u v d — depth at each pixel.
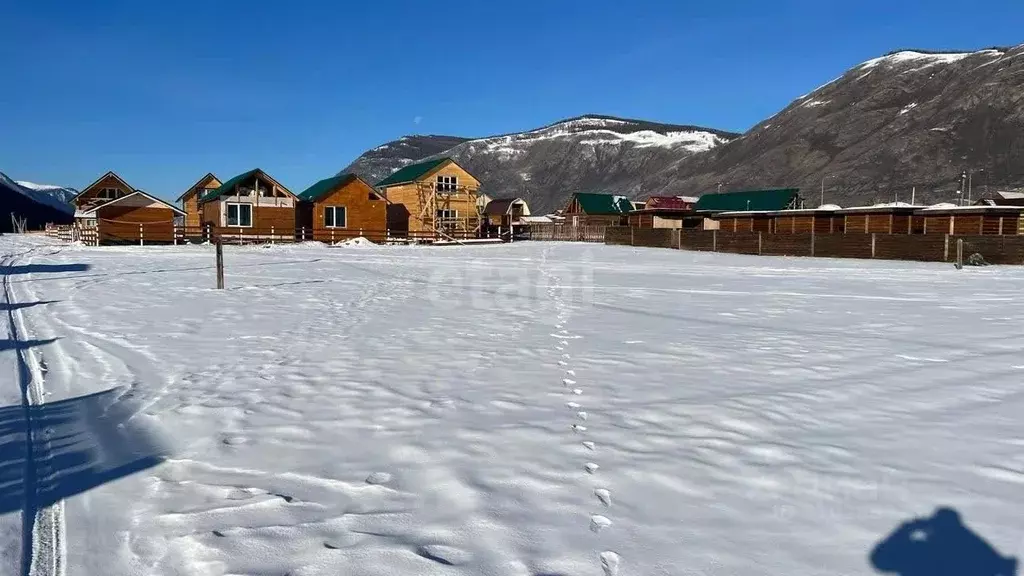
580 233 58.97
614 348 7.78
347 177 42.47
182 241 37.84
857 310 11.76
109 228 36.19
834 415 4.99
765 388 5.83
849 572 2.74
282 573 2.68
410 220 49.94
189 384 5.88
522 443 4.30
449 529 3.09
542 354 7.37
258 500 3.41
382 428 4.62
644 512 3.29
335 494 3.49
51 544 2.94
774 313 11.26
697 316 10.81
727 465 3.93
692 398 5.46
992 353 7.58
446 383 5.96
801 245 31.55
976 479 3.74
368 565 2.75
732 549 2.92
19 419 4.79
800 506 3.37
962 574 2.73
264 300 12.48
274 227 39.72
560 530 3.08
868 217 36.12
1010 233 31.69
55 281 15.90
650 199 56.31
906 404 5.33
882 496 3.51
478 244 46.75
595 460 4.00
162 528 3.09
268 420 4.80
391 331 8.98
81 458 4.02
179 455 4.07
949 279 19.25
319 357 7.14
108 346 7.70
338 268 21.84
